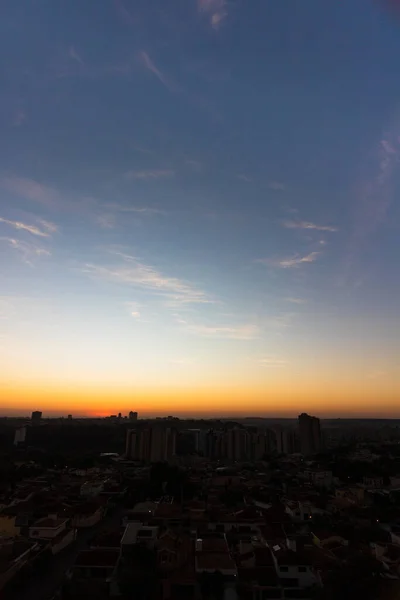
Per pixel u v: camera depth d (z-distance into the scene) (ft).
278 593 139.33
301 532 205.26
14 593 136.46
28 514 222.07
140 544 159.74
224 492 302.04
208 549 161.99
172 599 135.33
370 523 226.79
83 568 148.25
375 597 131.34
